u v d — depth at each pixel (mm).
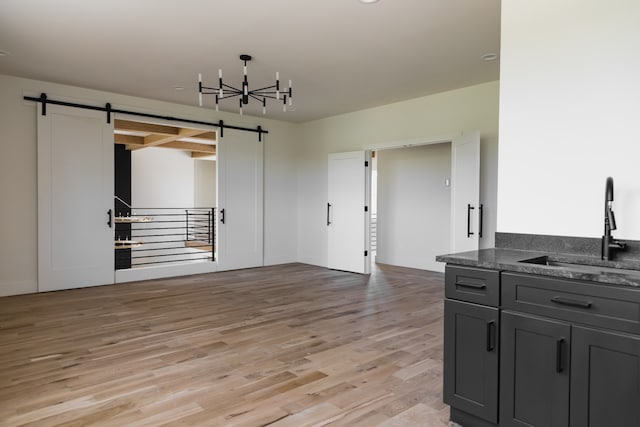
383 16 3230
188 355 3031
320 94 5594
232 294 5000
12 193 4859
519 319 1842
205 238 11672
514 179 2451
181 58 4195
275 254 7336
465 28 3453
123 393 2428
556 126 2287
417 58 4191
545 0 2320
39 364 2848
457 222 5121
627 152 2064
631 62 2049
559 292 1727
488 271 1953
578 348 1671
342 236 6680
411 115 5875
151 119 5859
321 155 7215
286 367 2820
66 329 3615
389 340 3377
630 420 1541
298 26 3418
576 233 2230
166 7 3078
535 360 1794
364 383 2582
